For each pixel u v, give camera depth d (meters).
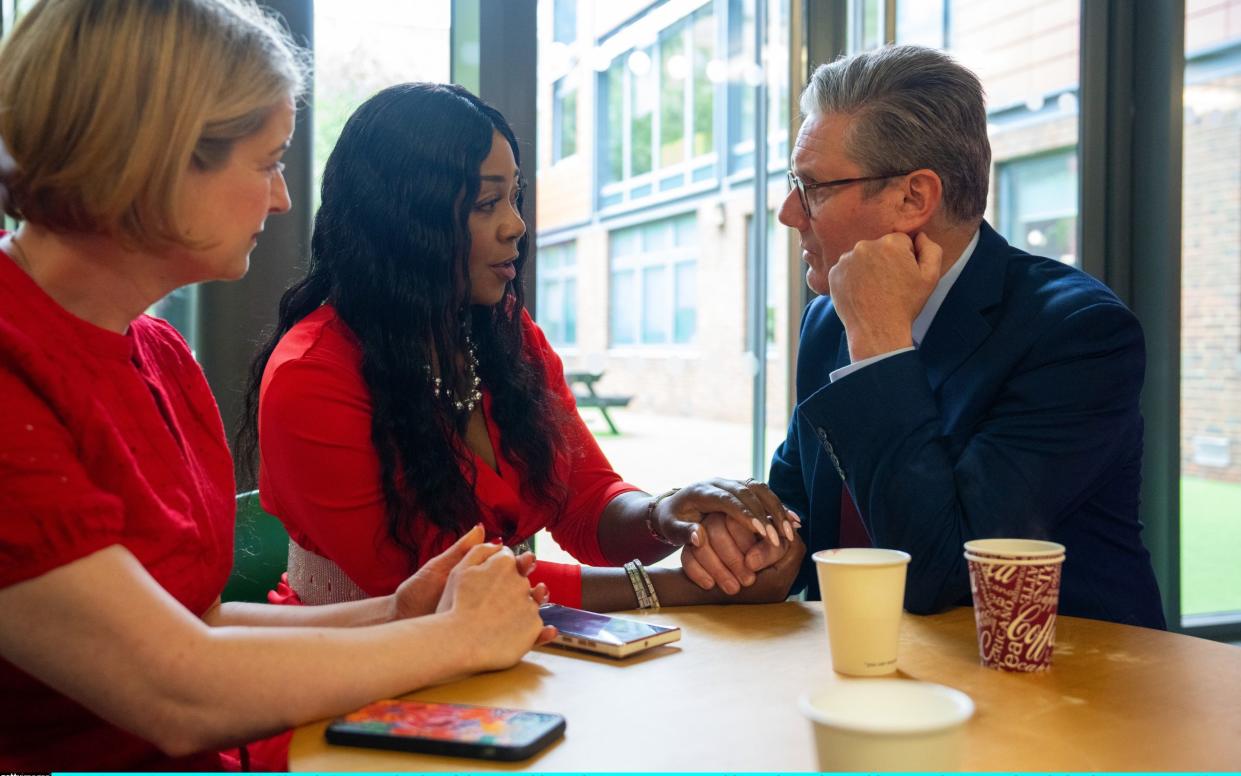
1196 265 3.17
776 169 3.13
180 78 0.80
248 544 1.45
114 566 0.75
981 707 0.80
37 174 0.79
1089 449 1.29
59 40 0.78
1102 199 3.00
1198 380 3.26
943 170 1.40
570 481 1.63
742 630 1.08
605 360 5.67
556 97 4.79
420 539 1.34
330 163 1.45
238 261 0.90
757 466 3.12
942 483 1.22
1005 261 1.45
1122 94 3.00
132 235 0.82
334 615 1.03
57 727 0.87
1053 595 0.89
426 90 1.44
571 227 5.46
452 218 1.40
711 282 5.21
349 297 1.38
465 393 1.49
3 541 0.71
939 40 2.99
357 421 1.32
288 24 1.94
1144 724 0.76
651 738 0.73
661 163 5.27
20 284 0.83
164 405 0.97
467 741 0.69
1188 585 3.33
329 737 0.72
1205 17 3.00
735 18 4.17
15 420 0.75
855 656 0.88
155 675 0.74
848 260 1.33
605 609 1.22
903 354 1.28
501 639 0.90
